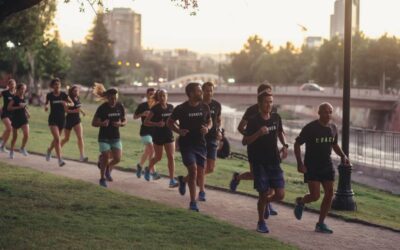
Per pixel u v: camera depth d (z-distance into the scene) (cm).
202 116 1069
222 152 1302
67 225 869
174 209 1038
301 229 988
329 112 933
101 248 755
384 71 9931
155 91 1414
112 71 10069
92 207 1016
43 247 745
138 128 4294
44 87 10275
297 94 9069
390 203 1661
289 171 2303
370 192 1973
